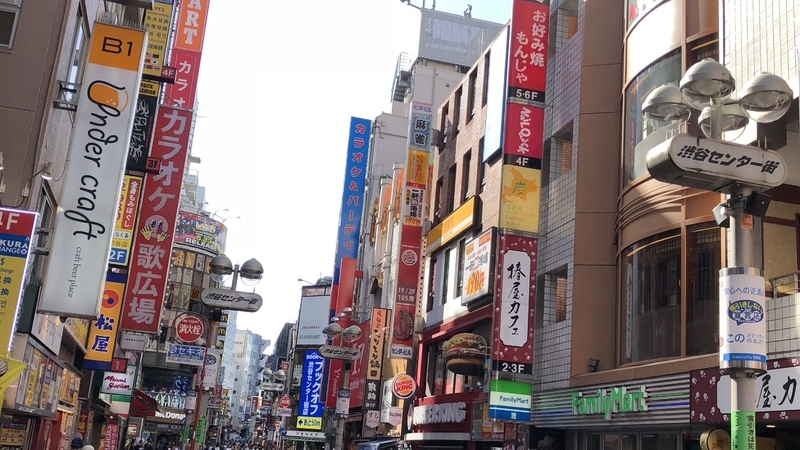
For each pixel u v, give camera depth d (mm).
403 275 29984
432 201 31812
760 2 12680
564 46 21188
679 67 15781
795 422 11477
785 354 11117
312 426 52875
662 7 16562
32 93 12531
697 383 12734
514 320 18469
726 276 7887
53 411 17500
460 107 30078
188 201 80375
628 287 16469
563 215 19484
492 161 24828
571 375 17375
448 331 26281
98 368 20188
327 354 31531
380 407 33594
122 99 12312
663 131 15766
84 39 14844
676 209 15070
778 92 7773
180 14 23625
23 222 10625
